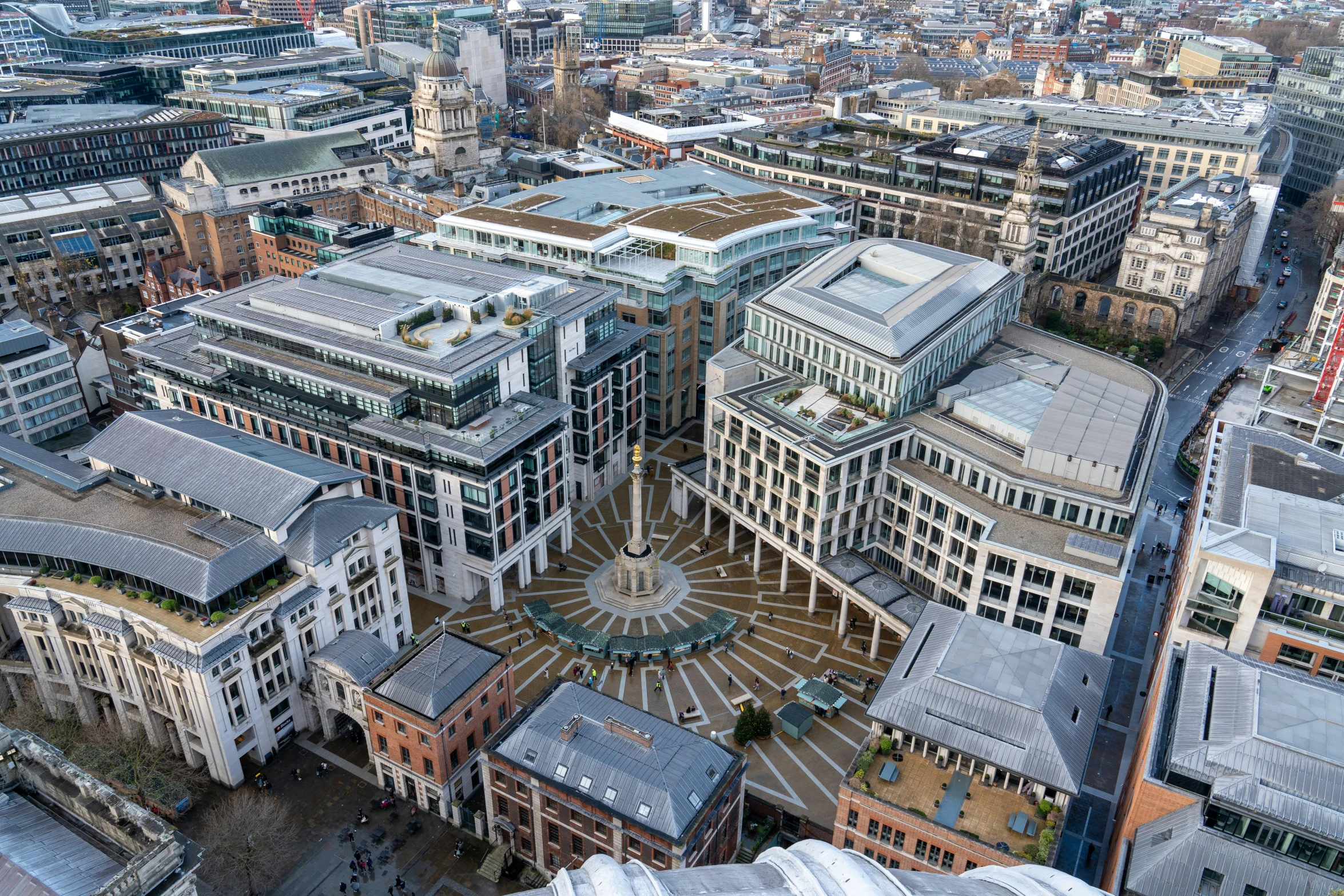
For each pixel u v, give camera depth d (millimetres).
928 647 105875
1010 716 96000
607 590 151000
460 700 109562
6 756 83625
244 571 115188
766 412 149375
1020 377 156625
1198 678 91500
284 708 121375
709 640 138875
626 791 95125
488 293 159250
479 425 142125
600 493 177375
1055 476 130750
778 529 149500
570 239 193250
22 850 76500
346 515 124750
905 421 145125
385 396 140375
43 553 120312
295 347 153500
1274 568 98312
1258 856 78125
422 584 151750
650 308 188125
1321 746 81812
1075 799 114000
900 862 96062
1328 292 192625
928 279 165750
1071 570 120375
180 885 75688
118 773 114188
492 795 104500
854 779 96750
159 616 113750
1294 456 126062
